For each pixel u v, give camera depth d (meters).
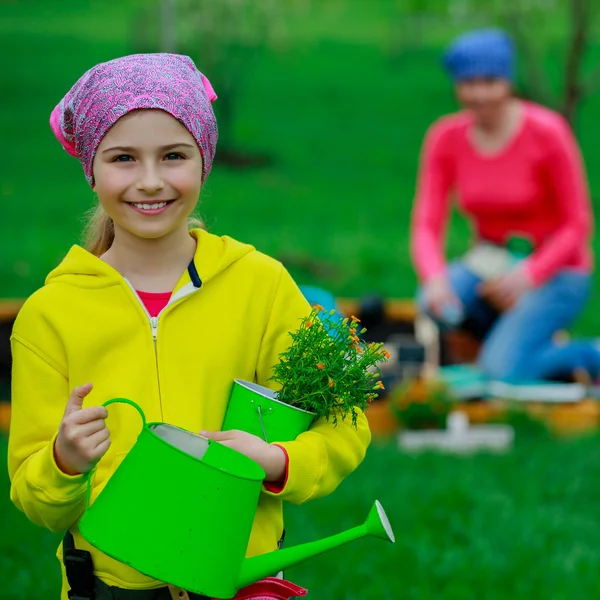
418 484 9.18
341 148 31.83
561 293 11.75
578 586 7.43
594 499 9.24
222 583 3.80
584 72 38.75
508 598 7.29
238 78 30.50
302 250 20.08
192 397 4.19
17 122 32.44
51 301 4.20
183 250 4.36
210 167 4.34
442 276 11.97
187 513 3.72
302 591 4.09
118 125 4.06
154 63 4.17
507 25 18.03
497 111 11.39
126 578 4.09
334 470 4.18
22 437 4.16
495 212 11.88
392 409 10.93
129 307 4.21
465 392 11.62
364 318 14.07
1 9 54.41
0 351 12.68
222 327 4.27
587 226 11.66
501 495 9.05
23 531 8.02
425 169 12.40
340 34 51.25
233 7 29.28
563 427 11.37
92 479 4.11
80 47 43.97
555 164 11.37
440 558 7.79
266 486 4.05
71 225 21.70
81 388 3.83
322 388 4.09
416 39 46.69
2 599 7.04
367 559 7.79
